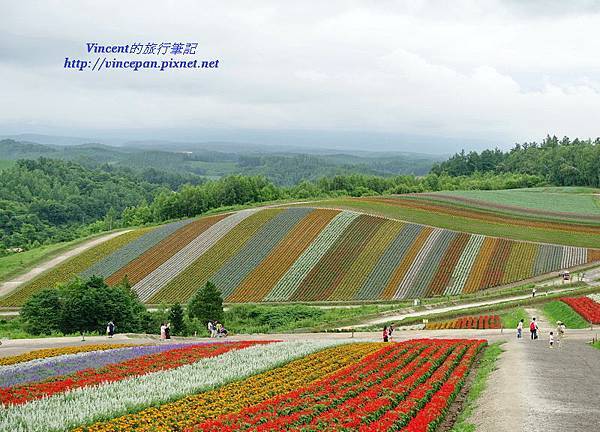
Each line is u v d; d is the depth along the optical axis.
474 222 118.25
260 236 109.50
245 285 90.88
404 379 33.06
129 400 27.77
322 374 34.91
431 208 130.25
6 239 178.62
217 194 196.62
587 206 141.12
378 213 122.88
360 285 88.88
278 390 30.97
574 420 25.06
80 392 29.44
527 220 121.69
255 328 71.06
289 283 90.50
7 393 29.12
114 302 67.06
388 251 100.38
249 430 23.28
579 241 106.25
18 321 74.69
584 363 39.56
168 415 26.22
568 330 59.22
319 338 58.09
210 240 109.88
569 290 80.69
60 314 66.25
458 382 32.62
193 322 69.75
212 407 27.73
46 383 31.73
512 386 30.77
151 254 106.19
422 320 70.06
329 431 23.00
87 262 105.12
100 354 41.66
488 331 60.97
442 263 95.44
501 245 102.31
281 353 40.94
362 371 34.97
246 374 34.47
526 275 90.62
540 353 42.31
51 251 116.44
